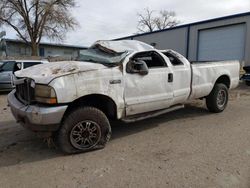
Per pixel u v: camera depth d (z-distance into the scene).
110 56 4.60
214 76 6.18
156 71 4.77
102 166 3.49
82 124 3.88
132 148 4.14
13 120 6.00
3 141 4.54
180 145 4.23
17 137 4.75
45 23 35.19
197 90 5.72
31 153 3.98
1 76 10.67
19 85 4.16
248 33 16.25
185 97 5.49
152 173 3.27
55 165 3.54
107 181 3.09
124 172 3.31
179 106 5.43
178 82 5.21
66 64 4.20
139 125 5.47
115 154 3.90
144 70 4.48
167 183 3.01
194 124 5.48
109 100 4.16
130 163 3.57
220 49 18.42
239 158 3.67
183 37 21.25
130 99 4.38
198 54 20.16
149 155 3.84
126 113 4.42
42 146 4.27
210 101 6.36
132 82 4.37
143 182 3.04
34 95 3.68
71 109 3.87
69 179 3.15
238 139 4.46
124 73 4.27
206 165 3.46
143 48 4.89
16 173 3.33
